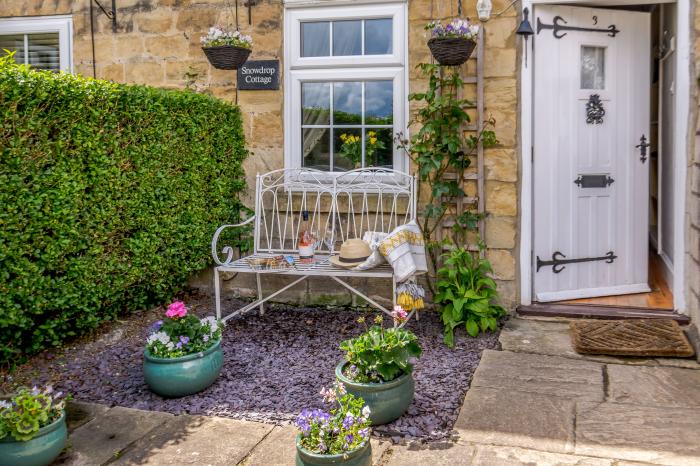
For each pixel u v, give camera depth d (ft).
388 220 17.51
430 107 16.19
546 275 17.02
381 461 9.59
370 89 17.79
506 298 16.61
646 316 15.70
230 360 13.97
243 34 18.16
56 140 12.79
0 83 11.35
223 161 18.11
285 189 18.20
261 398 11.93
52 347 14.26
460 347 14.51
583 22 16.71
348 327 16.26
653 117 23.61
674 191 16.05
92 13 19.30
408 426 10.63
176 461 9.68
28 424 9.05
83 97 13.15
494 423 10.73
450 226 16.83
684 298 15.69
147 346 12.03
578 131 16.97
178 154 16.35
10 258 12.07
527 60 16.12
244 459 9.71
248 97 18.38
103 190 14.02
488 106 16.37
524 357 13.76
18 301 12.53
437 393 11.95
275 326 16.43
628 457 9.57
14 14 19.94
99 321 14.94
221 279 18.94
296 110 18.17
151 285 16.63
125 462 9.68
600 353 13.76
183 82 18.79
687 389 11.96
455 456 9.68
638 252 17.80
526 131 16.31
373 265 15.14
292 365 13.66
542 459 9.55
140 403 11.75
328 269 15.40
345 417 9.02
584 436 10.24
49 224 12.69
